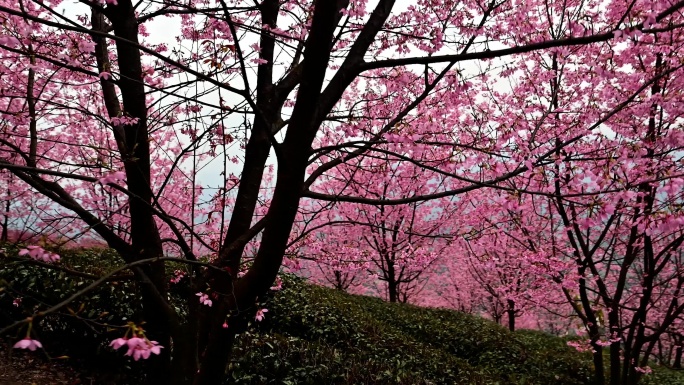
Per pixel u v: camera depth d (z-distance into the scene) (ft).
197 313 10.88
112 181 7.68
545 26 22.11
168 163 33.99
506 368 38.50
